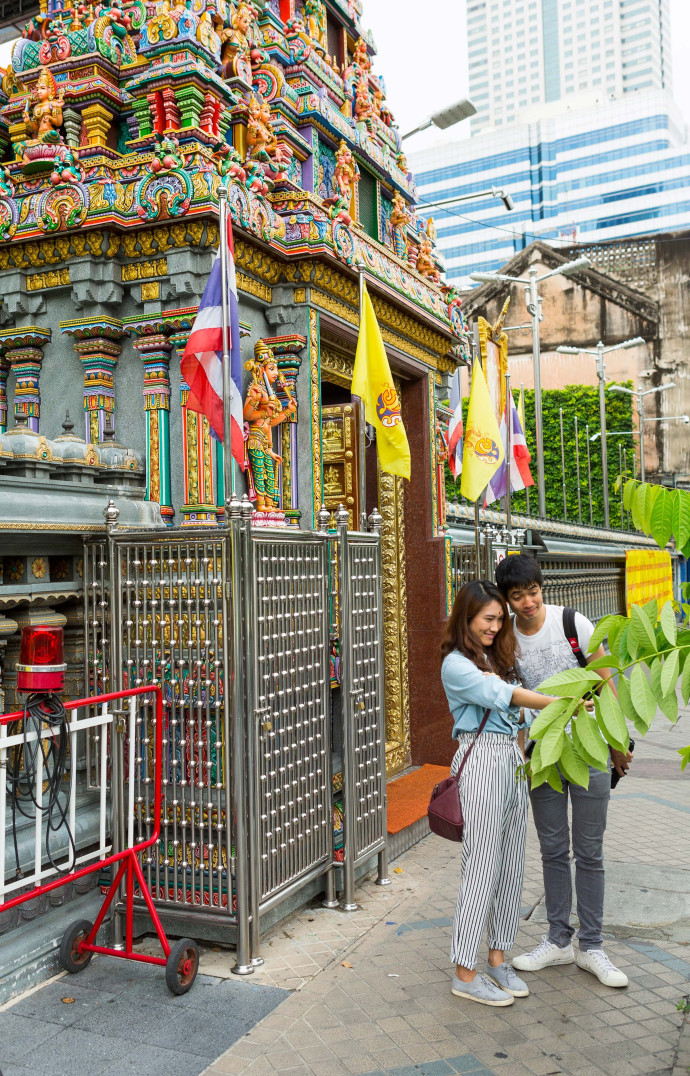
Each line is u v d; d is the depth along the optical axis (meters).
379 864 5.27
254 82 6.48
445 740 7.64
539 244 57.50
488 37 121.81
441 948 4.28
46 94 5.67
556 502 47.12
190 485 5.36
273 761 4.23
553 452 47.59
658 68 114.75
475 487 7.58
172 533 4.07
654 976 3.98
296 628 4.48
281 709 4.30
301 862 4.49
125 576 4.29
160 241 5.31
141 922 4.34
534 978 3.97
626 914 4.72
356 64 7.96
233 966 4.03
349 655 4.87
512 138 83.06
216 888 4.12
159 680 4.20
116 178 5.53
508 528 9.13
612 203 78.25
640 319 55.44
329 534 4.90
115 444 5.42
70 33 5.75
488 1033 3.46
